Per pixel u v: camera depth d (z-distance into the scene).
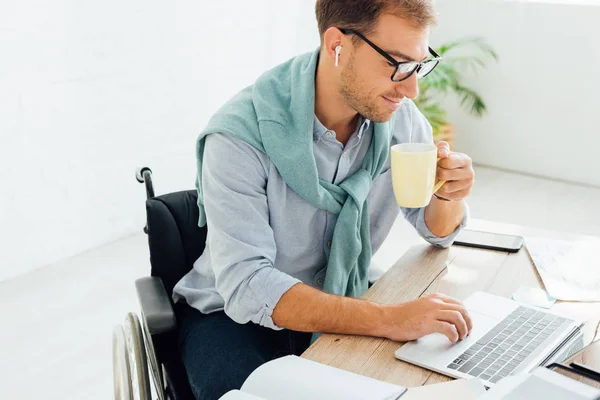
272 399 0.93
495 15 3.90
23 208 2.90
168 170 3.41
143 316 1.41
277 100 1.35
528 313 1.16
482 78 4.04
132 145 3.22
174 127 3.38
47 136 2.90
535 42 3.81
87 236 3.15
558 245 1.44
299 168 1.31
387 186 1.54
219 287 1.28
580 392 0.74
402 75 1.20
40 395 2.17
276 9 3.78
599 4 3.58
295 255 1.41
